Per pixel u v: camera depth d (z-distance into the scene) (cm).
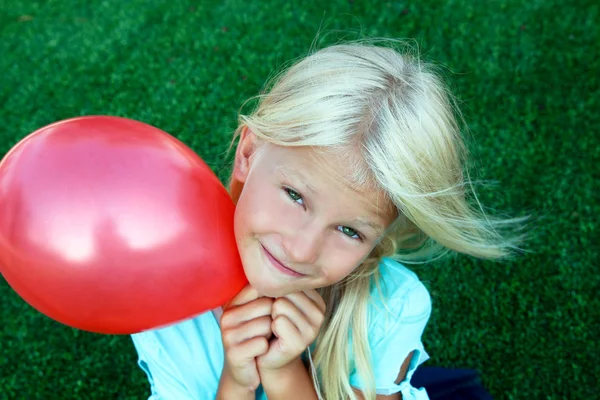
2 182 133
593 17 366
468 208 175
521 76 344
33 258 129
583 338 279
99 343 277
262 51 357
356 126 132
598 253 296
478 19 366
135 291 133
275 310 158
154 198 133
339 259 140
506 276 291
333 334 176
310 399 171
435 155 139
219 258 143
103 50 362
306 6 374
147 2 383
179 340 185
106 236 128
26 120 338
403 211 141
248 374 163
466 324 283
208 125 332
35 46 366
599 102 336
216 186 152
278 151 138
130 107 339
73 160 131
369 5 373
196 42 362
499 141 324
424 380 259
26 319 280
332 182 131
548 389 270
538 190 311
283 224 136
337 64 142
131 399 264
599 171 316
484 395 256
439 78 172
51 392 265
